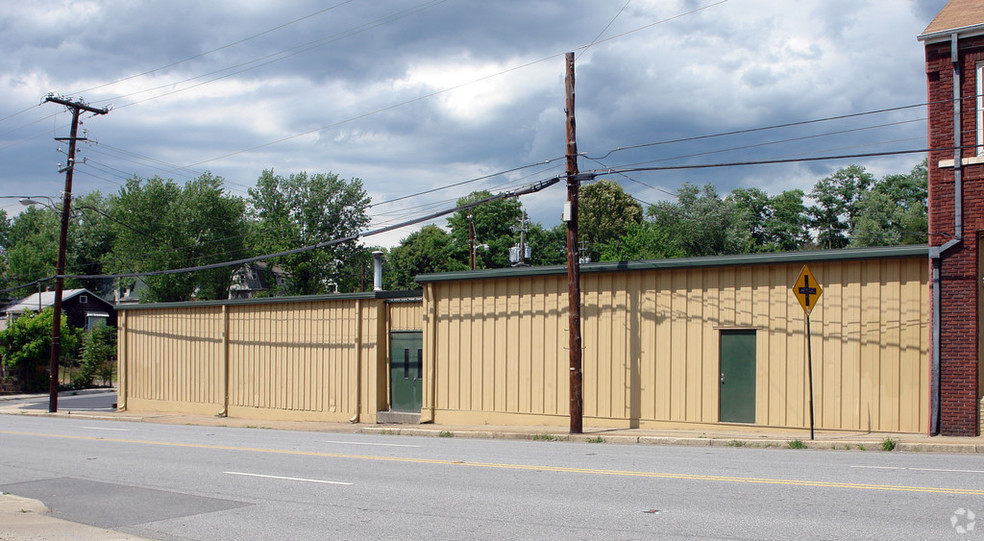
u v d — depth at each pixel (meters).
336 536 8.46
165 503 10.91
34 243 91.69
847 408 17.44
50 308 57.22
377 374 25.91
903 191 68.12
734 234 64.62
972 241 15.84
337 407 26.95
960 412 15.87
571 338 19.78
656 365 20.06
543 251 76.94
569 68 19.81
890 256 16.95
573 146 19.66
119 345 35.34
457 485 11.50
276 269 88.69
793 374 18.16
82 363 59.47
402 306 26.06
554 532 8.23
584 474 12.17
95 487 12.56
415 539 8.17
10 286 85.38
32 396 49.59
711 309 19.34
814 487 10.22
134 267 67.69
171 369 33.22
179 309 33.03
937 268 16.19
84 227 92.00
